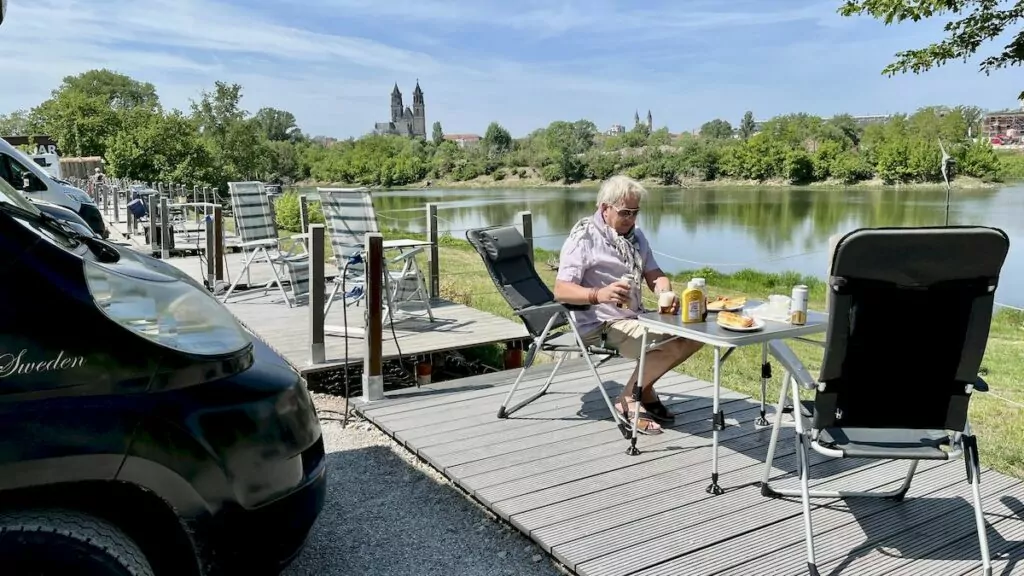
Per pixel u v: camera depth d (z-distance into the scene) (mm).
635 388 3336
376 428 3994
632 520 2729
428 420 3855
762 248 23250
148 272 2125
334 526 2908
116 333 1699
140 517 1787
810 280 13414
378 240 4078
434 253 7000
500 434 3633
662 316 3152
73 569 1592
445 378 5605
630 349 3623
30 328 1597
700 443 3490
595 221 3703
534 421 3816
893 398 2338
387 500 3143
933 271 2156
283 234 16062
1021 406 4793
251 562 1919
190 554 1826
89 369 1652
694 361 5996
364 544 2770
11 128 65812
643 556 2473
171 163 32438
